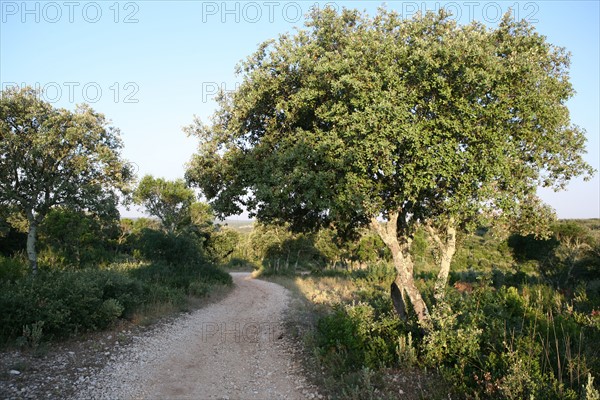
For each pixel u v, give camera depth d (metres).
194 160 10.81
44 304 9.38
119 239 46.72
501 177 8.34
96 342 9.47
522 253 26.16
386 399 5.95
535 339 7.40
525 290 13.60
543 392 5.31
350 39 8.66
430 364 7.09
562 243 25.72
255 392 6.86
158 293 15.84
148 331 11.26
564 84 9.32
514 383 5.38
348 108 8.55
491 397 5.58
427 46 7.84
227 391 6.89
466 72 7.16
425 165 7.60
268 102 10.38
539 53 8.81
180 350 9.62
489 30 8.99
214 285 23.23
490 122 7.61
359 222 11.15
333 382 6.86
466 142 7.79
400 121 7.50
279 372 8.07
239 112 10.38
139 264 23.44
